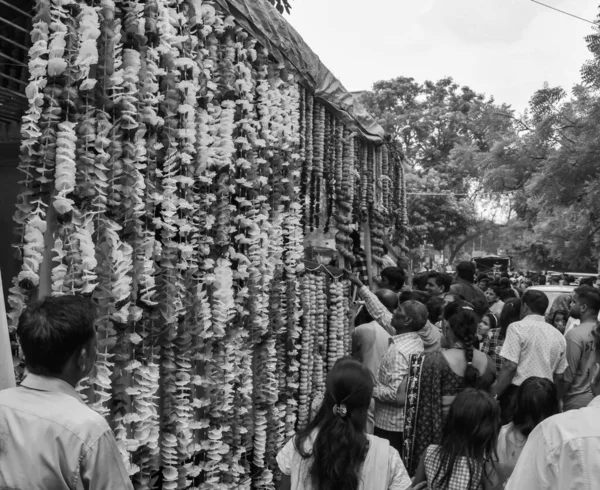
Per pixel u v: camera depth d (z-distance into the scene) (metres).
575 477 1.84
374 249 8.49
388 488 2.46
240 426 4.09
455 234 37.47
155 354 3.26
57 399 1.90
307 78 5.62
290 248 4.98
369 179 8.23
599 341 2.17
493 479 3.08
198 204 3.66
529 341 5.32
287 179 4.93
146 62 3.16
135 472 2.97
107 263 2.83
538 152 11.09
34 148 2.69
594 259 11.63
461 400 3.11
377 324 5.68
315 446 2.45
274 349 4.68
